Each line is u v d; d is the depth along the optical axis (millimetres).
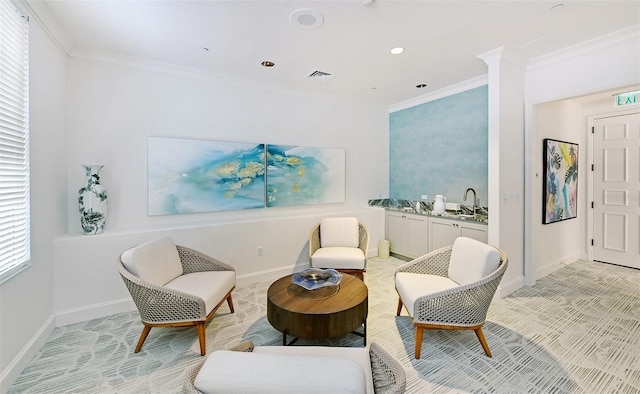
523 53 2863
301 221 3760
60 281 2396
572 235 4141
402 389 976
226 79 3395
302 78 3477
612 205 4000
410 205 4555
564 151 3787
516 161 3080
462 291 1904
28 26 1928
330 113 4270
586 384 1712
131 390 1690
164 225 3076
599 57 2588
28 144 1946
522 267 3229
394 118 4816
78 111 2676
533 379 1757
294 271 3709
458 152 3871
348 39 2514
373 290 3176
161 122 3066
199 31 2359
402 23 2266
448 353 2020
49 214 2285
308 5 2020
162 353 2045
